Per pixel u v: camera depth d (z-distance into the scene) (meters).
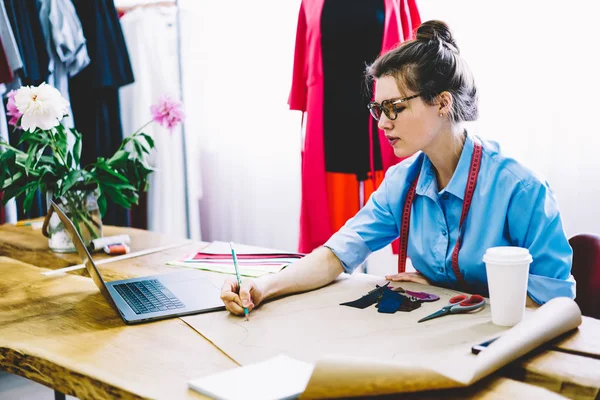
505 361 0.87
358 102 2.55
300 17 2.73
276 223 3.45
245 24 3.39
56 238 1.92
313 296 1.33
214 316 1.22
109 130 3.44
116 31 3.30
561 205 2.54
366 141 2.57
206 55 3.55
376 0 2.49
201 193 3.69
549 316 1.01
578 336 1.03
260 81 3.38
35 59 3.13
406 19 2.52
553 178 2.54
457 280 1.44
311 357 0.97
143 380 0.91
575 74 2.44
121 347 1.06
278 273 1.36
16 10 3.07
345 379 0.77
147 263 1.75
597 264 1.44
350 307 1.23
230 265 1.66
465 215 1.40
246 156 3.53
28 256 1.88
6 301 1.37
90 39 3.31
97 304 1.33
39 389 2.34
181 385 0.89
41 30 3.17
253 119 3.44
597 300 1.42
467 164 1.40
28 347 1.07
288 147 3.36
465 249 1.40
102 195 1.87
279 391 0.84
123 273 1.64
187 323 1.18
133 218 3.63
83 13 3.30
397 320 1.14
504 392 0.81
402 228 1.53
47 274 1.62
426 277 1.51
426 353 0.97
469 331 1.06
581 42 2.41
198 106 3.63
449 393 0.80
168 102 1.93
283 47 3.29
